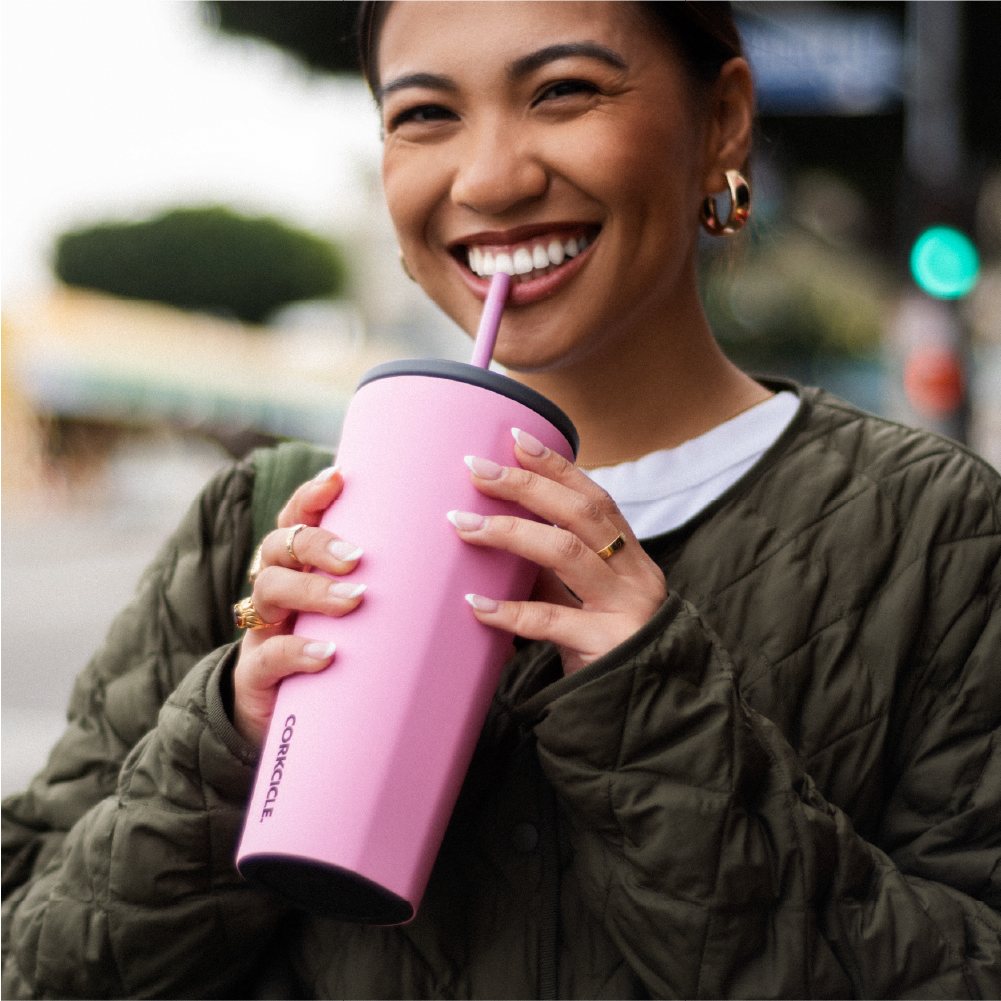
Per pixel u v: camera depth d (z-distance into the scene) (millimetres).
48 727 6145
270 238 25031
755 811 806
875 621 934
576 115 878
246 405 18547
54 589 12141
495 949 860
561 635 759
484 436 750
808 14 5059
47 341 17203
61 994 899
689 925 772
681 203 947
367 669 723
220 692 847
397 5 914
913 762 935
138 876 854
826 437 1009
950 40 5562
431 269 975
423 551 733
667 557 967
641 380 1029
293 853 708
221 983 896
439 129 913
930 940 818
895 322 5672
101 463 19297
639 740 775
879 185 8719
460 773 748
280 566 771
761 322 15328
